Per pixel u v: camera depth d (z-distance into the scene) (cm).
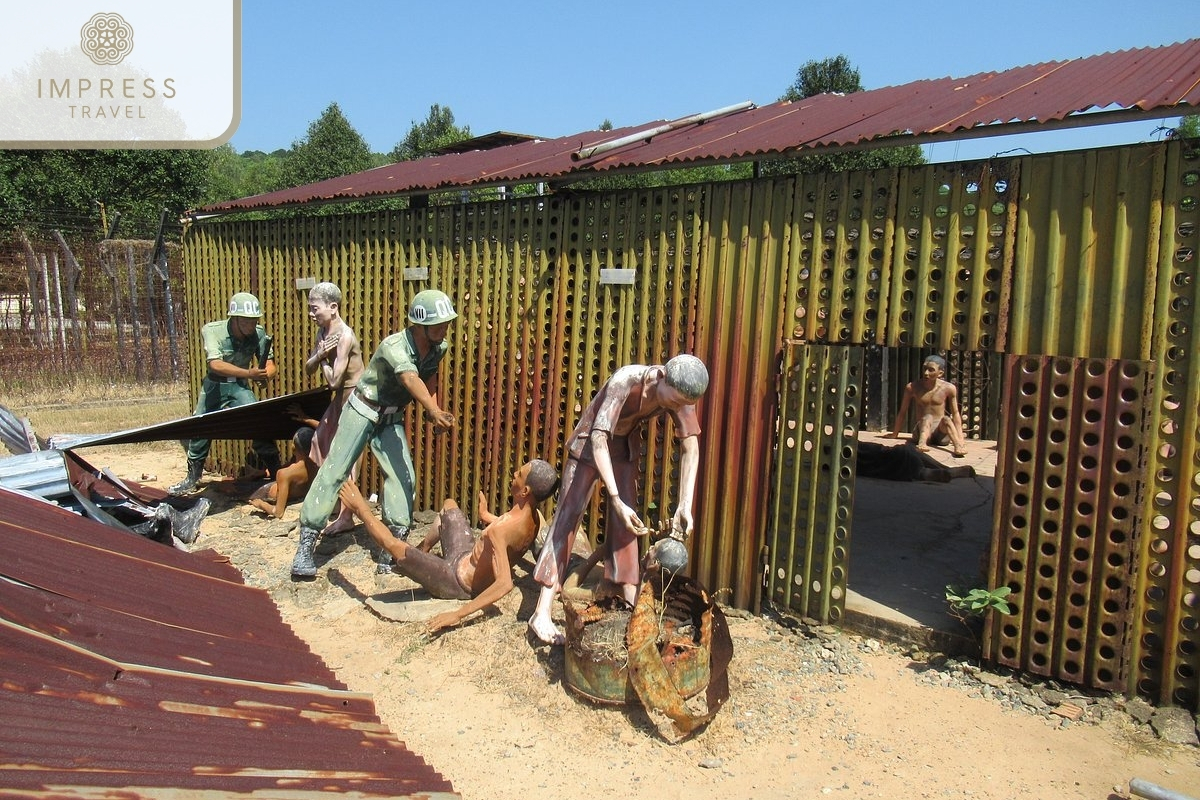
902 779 379
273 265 945
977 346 466
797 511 536
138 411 1384
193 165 2767
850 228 505
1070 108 413
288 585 613
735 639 520
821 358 518
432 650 510
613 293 629
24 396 1492
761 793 371
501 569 530
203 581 429
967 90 554
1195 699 417
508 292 707
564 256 659
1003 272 454
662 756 398
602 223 633
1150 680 429
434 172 815
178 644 329
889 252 490
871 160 1745
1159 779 376
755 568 554
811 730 420
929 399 1155
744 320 552
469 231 734
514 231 697
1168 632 420
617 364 629
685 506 471
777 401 541
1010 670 465
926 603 543
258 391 984
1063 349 441
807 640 517
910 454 968
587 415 503
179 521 649
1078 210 434
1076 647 443
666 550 443
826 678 471
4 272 1705
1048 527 446
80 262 1759
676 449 591
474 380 746
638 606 416
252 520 775
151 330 1702
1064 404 438
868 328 503
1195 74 432
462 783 378
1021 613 456
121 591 364
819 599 530
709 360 571
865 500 859
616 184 1549
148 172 2678
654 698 400
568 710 438
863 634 520
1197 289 404
